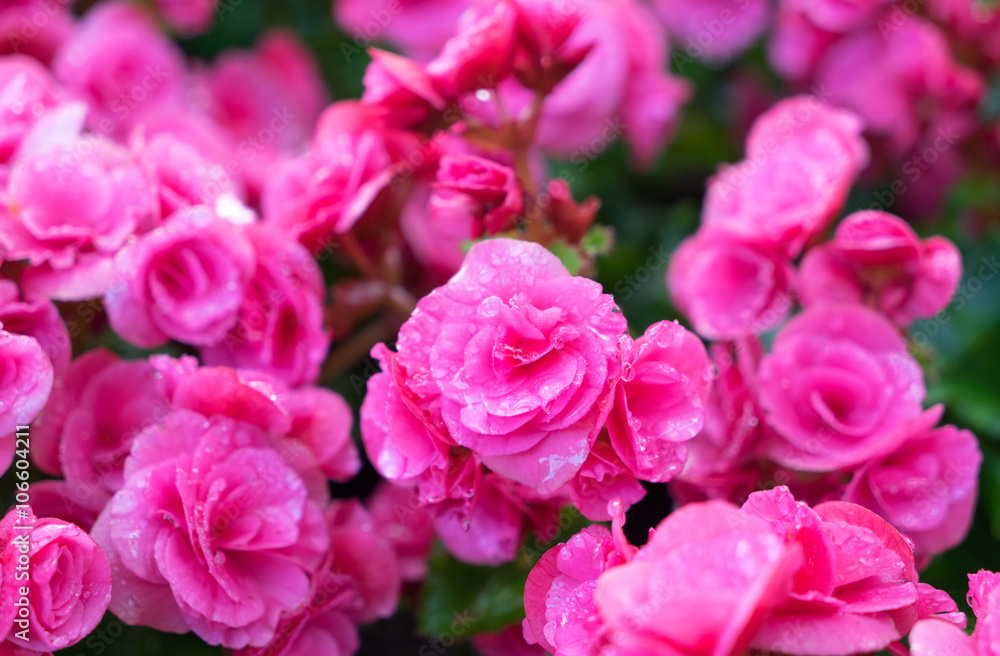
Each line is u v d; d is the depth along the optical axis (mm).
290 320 614
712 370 553
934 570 614
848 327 603
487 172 589
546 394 533
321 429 588
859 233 607
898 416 592
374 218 633
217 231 596
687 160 792
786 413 594
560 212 600
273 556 570
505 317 538
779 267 622
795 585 516
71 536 543
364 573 594
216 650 597
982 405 665
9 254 578
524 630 540
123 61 725
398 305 647
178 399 571
